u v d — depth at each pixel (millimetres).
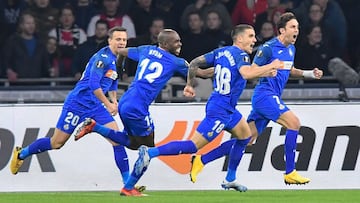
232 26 45062
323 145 35281
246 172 35031
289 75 32594
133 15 45219
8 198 31000
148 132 30047
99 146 34969
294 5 45219
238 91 28891
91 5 45562
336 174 35250
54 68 45406
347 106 35344
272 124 35125
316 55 44625
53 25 45469
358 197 31047
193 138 28969
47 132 35281
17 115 35281
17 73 45000
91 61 31703
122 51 30203
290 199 29922
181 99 40344
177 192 33594
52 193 33719
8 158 35125
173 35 29516
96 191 34719
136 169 29438
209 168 34938
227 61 28656
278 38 31609
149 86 29359
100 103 32031
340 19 44812
